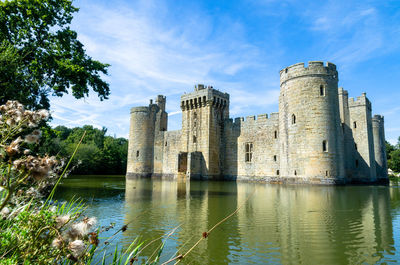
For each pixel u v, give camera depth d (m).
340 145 30.92
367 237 9.20
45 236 3.38
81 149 65.06
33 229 3.47
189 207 14.93
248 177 42.72
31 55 20.12
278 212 13.51
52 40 21.58
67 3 21.70
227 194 21.69
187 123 48.94
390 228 10.40
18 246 3.48
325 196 20.31
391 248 8.11
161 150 54.78
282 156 34.06
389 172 68.69
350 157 38.38
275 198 18.98
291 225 10.86
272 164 40.19
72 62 22.22
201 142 46.00
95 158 68.50
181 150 49.41
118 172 76.69
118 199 17.88
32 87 17.05
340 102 39.88
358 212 13.52
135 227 10.35
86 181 36.59
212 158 45.09
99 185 29.84
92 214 12.58
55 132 20.97
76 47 23.20
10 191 2.52
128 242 8.55
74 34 22.62
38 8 20.16
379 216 12.59
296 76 32.34
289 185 30.80
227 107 49.34
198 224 10.98
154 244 8.45
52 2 21.12
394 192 23.61
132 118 57.47
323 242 8.70
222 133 47.31
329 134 30.25
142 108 56.72
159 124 56.88
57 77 21.59
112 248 7.88
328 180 29.39
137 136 56.28
